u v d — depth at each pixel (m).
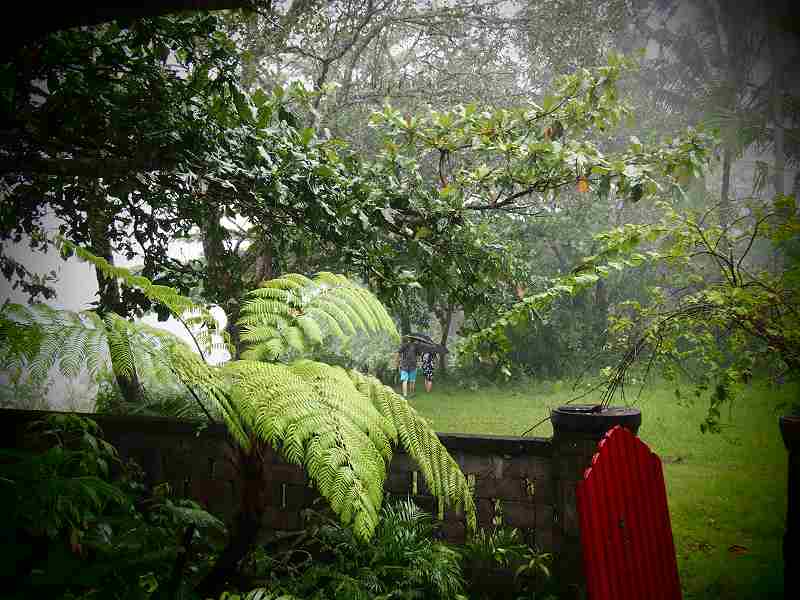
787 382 3.57
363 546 2.96
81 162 3.36
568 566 3.35
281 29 6.45
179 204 3.72
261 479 2.10
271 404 1.85
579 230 8.30
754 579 3.72
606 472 2.21
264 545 3.04
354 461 1.77
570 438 3.29
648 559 2.34
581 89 3.88
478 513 3.54
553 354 9.79
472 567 3.43
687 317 3.58
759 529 4.41
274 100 3.20
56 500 1.74
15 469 1.83
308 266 5.14
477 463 3.54
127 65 3.04
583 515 2.06
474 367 10.77
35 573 1.73
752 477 5.19
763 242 4.34
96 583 1.77
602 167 3.54
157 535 2.20
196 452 3.75
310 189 3.20
